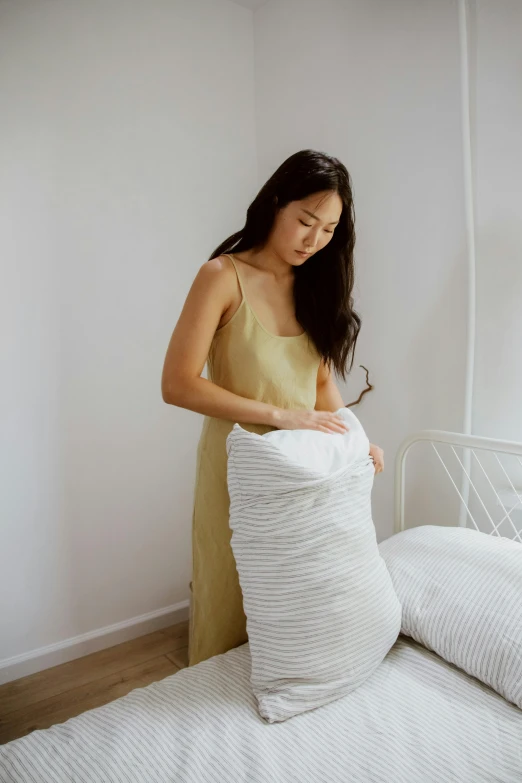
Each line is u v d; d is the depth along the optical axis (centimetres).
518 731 104
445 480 195
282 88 242
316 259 138
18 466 198
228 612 138
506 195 173
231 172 249
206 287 126
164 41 225
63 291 204
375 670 123
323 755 99
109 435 219
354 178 217
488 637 117
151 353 228
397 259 204
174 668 205
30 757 99
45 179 197
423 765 96
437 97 187
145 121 221
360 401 221
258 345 130
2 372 193
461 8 176
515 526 179
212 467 136
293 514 112
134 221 220
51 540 207
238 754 99
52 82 197
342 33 215
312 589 111
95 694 190
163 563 236
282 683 111
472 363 183
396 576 139
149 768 96
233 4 246
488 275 179
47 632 208
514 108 169
